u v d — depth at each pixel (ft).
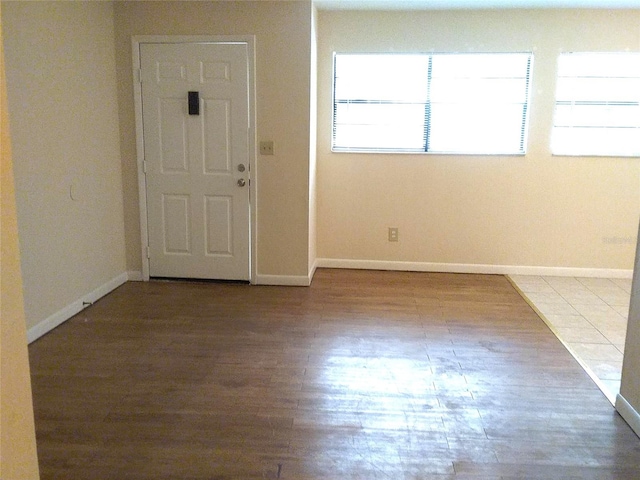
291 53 13.51
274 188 14.24
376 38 15.21
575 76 14.98
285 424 7.68
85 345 10.44
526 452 7.07
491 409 8.18
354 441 7.28
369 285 14.84
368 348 10.48
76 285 12.24
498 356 10.18
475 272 16.17
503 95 15.34
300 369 9.50
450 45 15.11
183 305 12.92
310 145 13.99
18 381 3.45
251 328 11.47
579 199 15.49
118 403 8.21
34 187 10.55
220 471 6.59
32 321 10.61
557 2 13.88
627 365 7.89
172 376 9.16
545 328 11.71
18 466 3.48
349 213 16.24
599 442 7.33
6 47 9.64
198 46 13.65
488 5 14.33
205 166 14.25
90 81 12.62
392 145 15.90
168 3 13.50
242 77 13.70
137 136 14.19
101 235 13.37
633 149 15.25
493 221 15.88
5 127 3.25
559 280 15.51
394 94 15.64
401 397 8.53
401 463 6.81
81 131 12.28
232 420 7.77
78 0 11.99
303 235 14.40
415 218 16.07
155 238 14.75
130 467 6.63
